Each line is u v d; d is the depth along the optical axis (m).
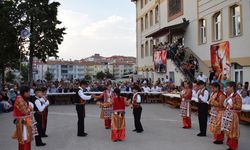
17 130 8.15
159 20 36.28
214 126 10.02
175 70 27.78
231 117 9.15
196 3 26.70
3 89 22.75
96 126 14.06
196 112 17.70
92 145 10.25
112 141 10.84
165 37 34.41
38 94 10.23
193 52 27.42
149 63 40.38
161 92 25.41
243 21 19.89
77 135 11.89
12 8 34.88
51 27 36.44
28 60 37.84
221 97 9.85
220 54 18.34
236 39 20.72
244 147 9.77
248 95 15.66
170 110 20.09
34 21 35.94
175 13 31.42
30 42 35.78
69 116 17.41
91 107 22.09
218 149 9.52
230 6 21.38
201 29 26.38
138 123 12.48
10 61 36.16
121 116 10.96
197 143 10.37
